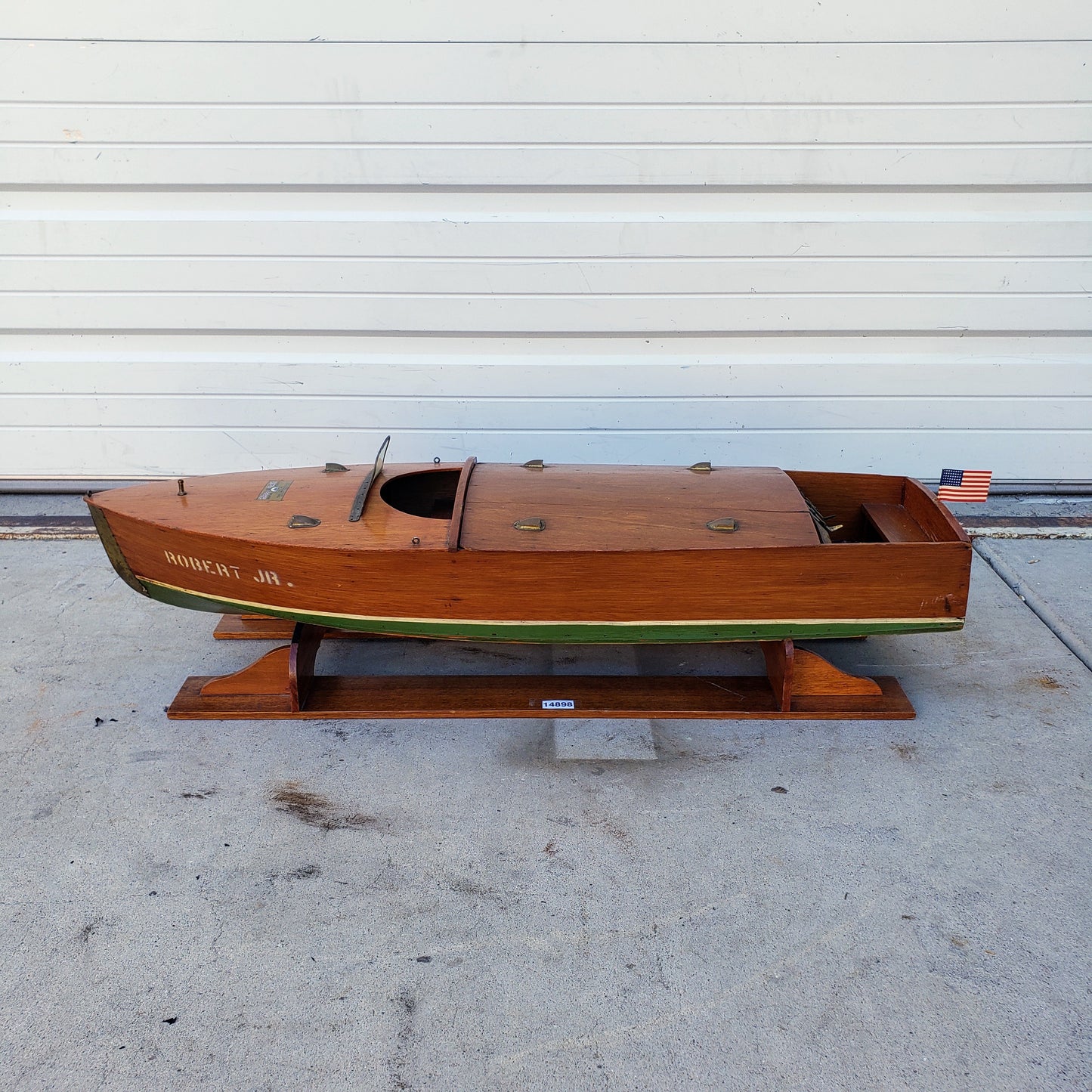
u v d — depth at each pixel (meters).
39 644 3.67
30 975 2.21
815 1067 2.00
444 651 3.70
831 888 2.48
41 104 4.00
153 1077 1.97
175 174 4.15
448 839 2.65
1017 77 3.93
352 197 4.22
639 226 4.25
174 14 3.84
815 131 4.05
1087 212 4.22
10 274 4.35
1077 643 3.69
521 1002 2.15
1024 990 2.18
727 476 3.32
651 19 3.84
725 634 3.08
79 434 4.73
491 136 4.07
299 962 2.25
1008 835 2.67
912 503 3.44
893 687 3.33
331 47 3.90
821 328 4.47
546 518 3.02
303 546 2.91
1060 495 4.92
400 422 4.70
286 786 2.87
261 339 4.52
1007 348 4.53
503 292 4.39
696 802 2.81
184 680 3.45
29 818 2.72
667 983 2.19
